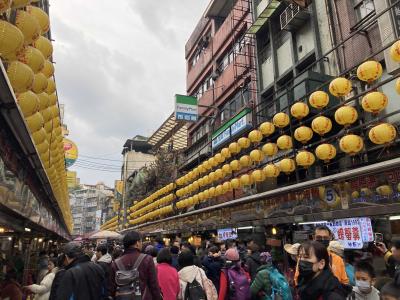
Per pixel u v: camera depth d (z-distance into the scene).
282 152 13.91
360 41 11.48
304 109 9.05
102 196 92.38
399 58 6.38
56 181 9.29
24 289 6.84
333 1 13.05
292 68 14.95
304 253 3.24
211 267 6.61
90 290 4.07
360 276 3.81
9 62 3.59
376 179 7.23
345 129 7.91
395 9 9.23
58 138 7.38
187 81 31.56
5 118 3.83
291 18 14.52
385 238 8.42
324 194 8.56
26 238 14.96
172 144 30.67
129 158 51.62
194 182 15.62
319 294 3.04
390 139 6.84
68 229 31.73
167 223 22.61
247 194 16.80
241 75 20.00
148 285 4.71
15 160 5.43
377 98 6.90
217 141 18.97
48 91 5.15
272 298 5.12
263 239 9.41
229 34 22.52
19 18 3.61
